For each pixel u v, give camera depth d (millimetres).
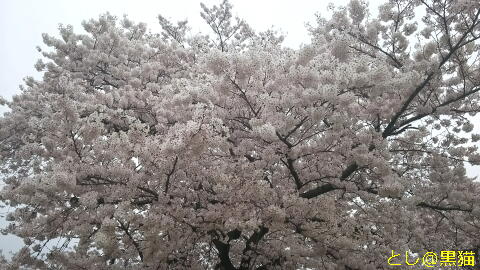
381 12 7398
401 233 5957
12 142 9383
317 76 4762
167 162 4461
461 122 8219
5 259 4848
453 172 6914
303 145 5461
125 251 4809
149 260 4328
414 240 6195
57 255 4953
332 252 5289
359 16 7504
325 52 5781
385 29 7488
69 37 9195
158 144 4336
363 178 6523
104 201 4574
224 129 4113
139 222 4145
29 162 9352
